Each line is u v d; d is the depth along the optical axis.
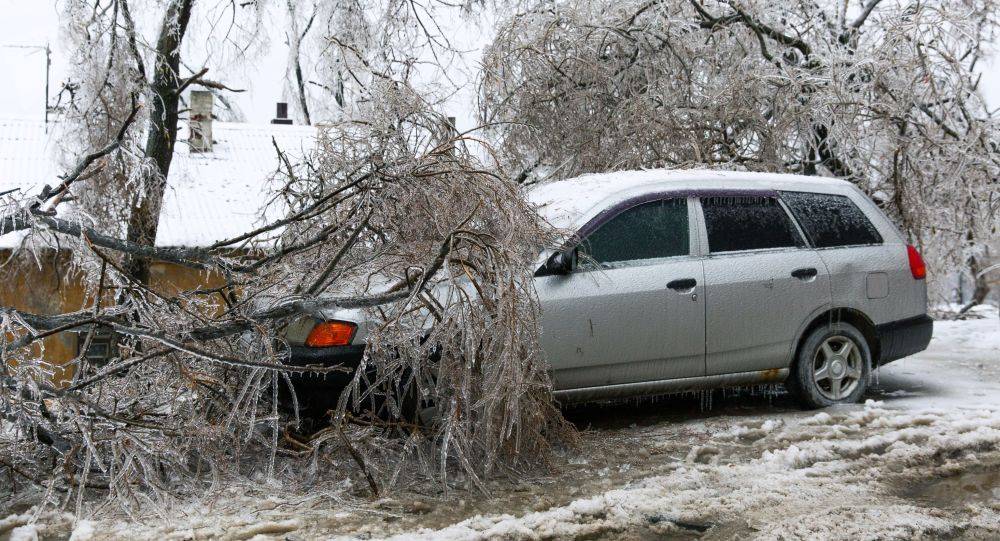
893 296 7.44
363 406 5.90
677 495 5.16
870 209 7.61
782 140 10.55
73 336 14.80
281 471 5.62
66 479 5.39
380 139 6.93
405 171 5.86
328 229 6.04
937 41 10.69
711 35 11.06
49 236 5.98
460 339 5.32
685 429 6.77
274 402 5.41
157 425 5.10
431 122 7.56
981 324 13.15
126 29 9.69
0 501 5.29
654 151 10.29
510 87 10.85
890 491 5.21
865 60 10.33
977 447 6.01
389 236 6.04
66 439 5.23
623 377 6.55
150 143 9.99
